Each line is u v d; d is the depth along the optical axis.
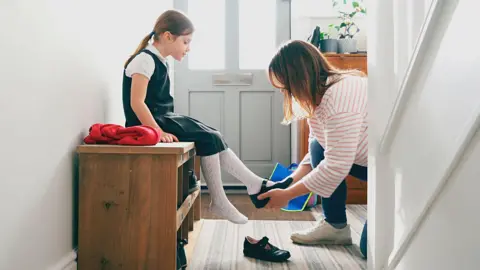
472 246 0.61
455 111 0.66
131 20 2.04
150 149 1.23
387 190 1.01
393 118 0.92
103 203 1.25
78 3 1.32
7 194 0.91
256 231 1.98
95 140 1.30
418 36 0.78
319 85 1.50
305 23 3.12
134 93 1.55
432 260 0.76
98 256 1.25
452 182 0.68
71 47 1.26
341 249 1.68
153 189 1.24
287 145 3.30
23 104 0.97
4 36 0.89
